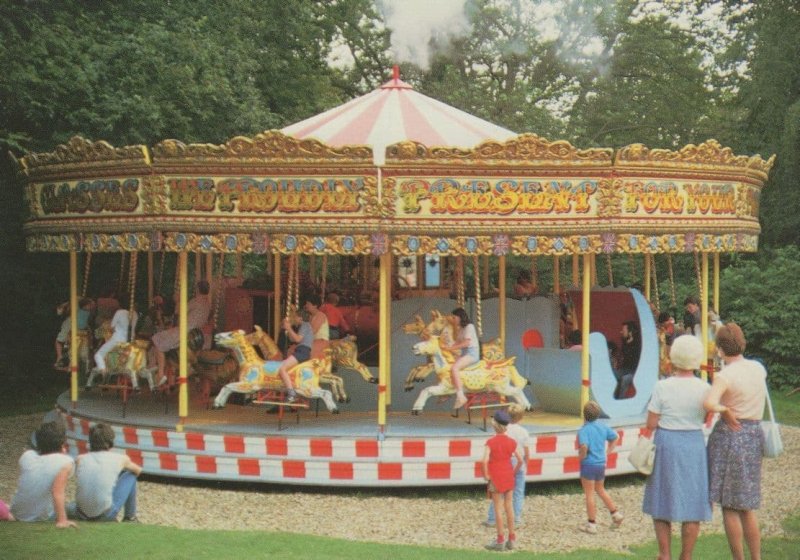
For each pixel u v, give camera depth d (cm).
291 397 1242
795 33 2577
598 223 1256
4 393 2158
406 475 1198
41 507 878
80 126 1959
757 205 1520
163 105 2020
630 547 959
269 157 1195
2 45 1808
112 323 1399
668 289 2627
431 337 1247
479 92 3228
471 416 1345
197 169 1220
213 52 2172
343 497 1187
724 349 806
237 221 1221
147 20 2222
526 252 1228
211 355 1395
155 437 1263
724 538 995
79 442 1359
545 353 1386
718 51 3625
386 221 1197
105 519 920
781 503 1161
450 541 991
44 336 2312
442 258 1623
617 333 1556
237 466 1220
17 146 1805
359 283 1792
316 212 1205
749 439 790
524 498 1194
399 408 1400
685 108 3706
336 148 1177
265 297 1557
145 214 1254
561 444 1239
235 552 826
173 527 918
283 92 2783
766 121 2639
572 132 3412
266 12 2661
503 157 1202
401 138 1380
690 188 1341
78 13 2133
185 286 1261
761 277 2405
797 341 2227
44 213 1406
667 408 795
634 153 1250
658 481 793
